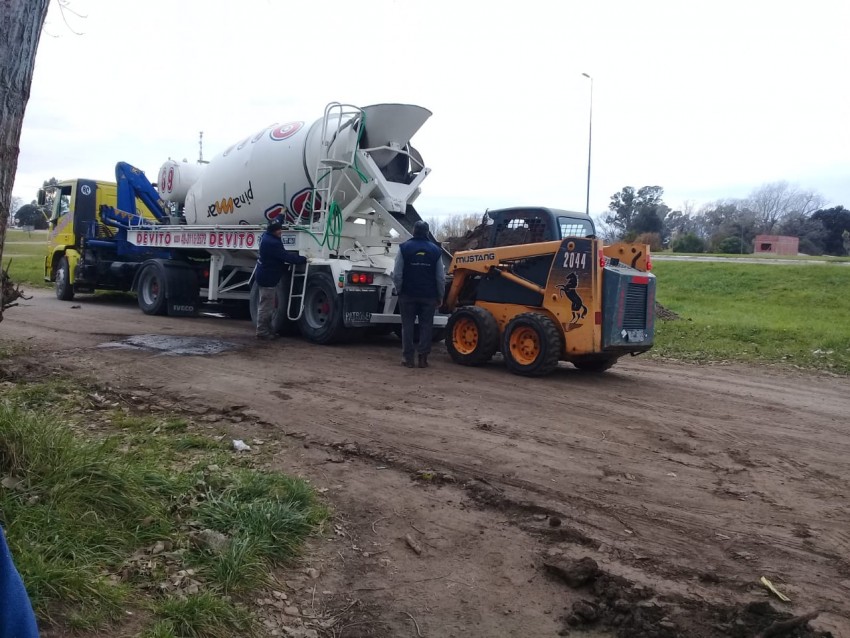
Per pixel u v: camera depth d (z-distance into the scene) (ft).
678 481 16.66
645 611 11.05
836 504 15.49
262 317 34.81
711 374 31.99
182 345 31.91
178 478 14.60
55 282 56.75
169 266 43.86
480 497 15.49
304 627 10.72
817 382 30.76
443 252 34.83
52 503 11.71
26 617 5.03
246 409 21.59
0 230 10.07
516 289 29.89
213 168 41.60
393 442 18.93
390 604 11.47
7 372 24.75
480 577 12.35
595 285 27.14
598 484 16.33
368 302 34.12
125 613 10.02
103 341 32.30
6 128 9.92
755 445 19.81
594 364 31.12
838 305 63.87
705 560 12.77
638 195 230.89
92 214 53.98
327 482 16.20
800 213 231.71
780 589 11.73
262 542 12.42
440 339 37.52
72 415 20.15
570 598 11.76
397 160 35.99
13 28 9.84
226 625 10.34
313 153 35.53
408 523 14.30
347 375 27.14
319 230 35.04
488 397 24.34
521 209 33.35
